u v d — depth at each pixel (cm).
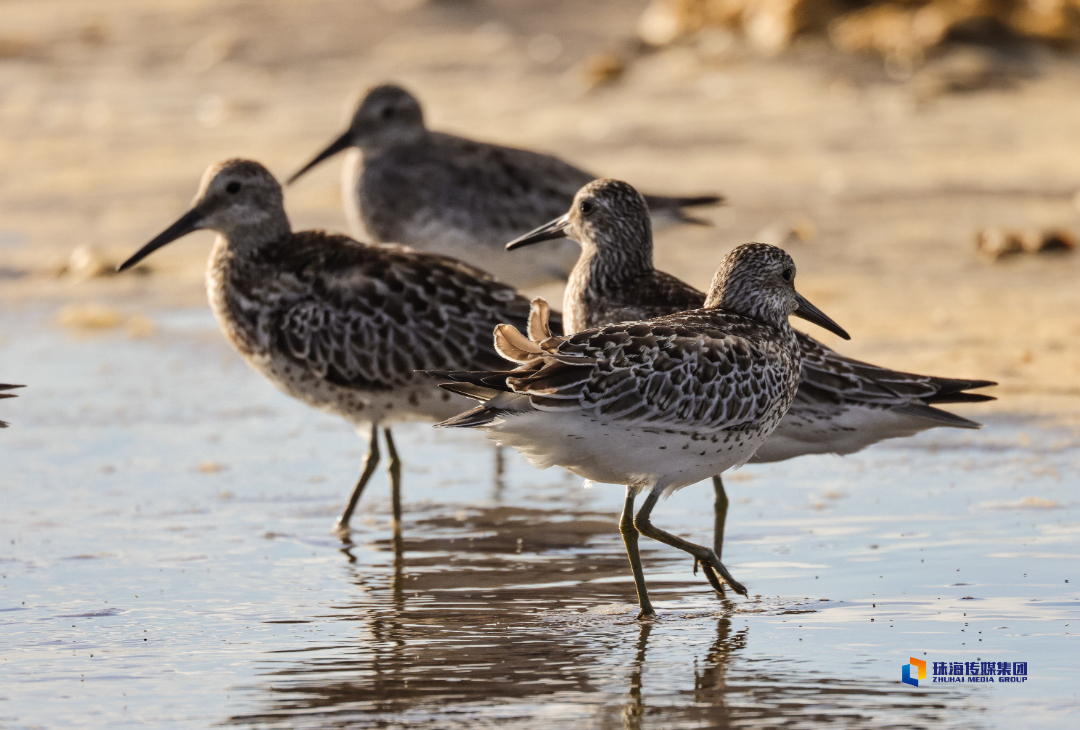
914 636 970
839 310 1912
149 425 1579
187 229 1358
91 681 921
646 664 937
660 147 3192
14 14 5469
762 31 4294
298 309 1325
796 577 1102
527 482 1409
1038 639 956
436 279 1329
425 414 1321
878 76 3903
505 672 927
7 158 3294
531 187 1805
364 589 1111
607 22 5022
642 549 1197
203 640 997
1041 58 3950
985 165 2934
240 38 4875
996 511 1221
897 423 1187
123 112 3841
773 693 883
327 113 3728
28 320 2069
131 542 1226
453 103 3778
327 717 856
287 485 1394
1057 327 1788
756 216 2538
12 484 1379
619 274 1289
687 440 1015
